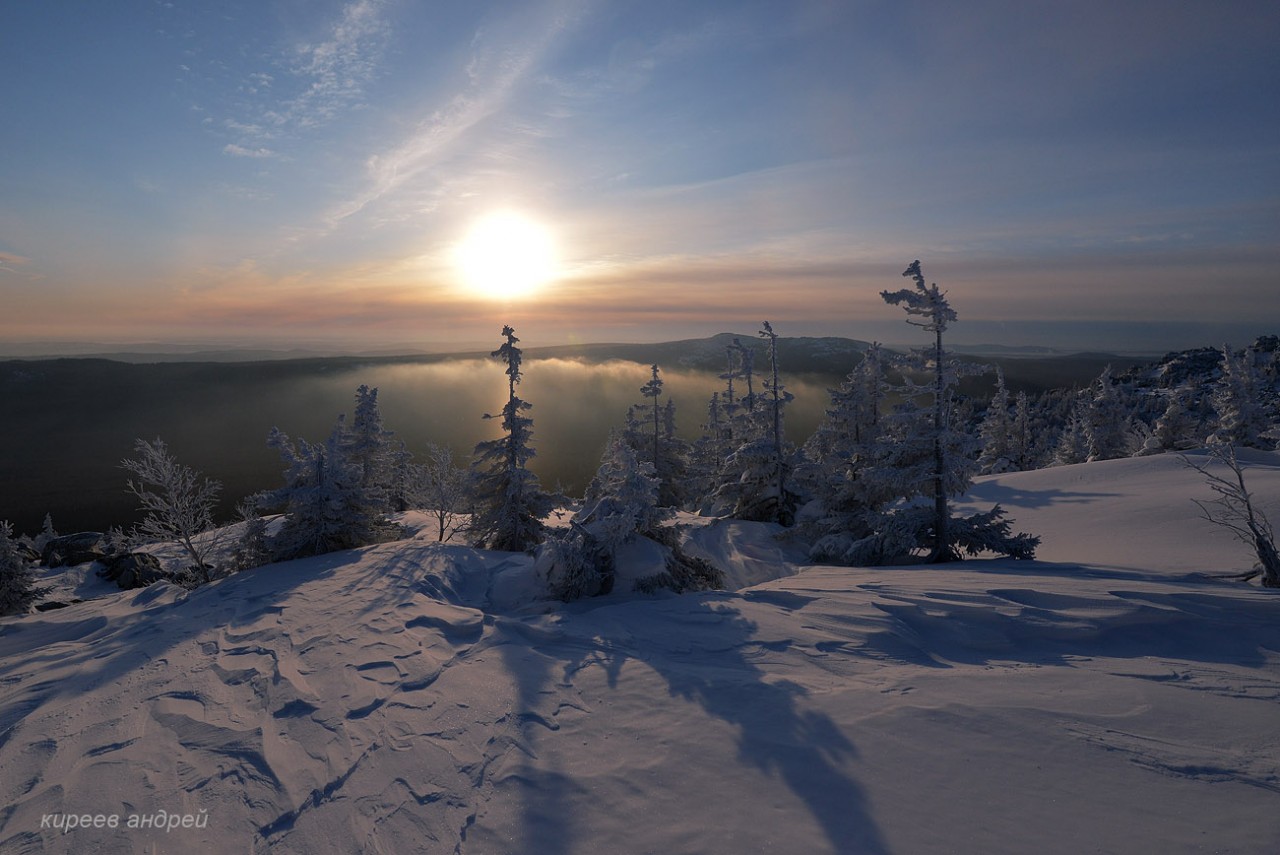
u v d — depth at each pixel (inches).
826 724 238.4
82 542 1508.4
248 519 797.2
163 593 619.2
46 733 268.2
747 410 1317.7
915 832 171.6
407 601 469.7
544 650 355.6
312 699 294.0
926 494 700.0
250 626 426.3
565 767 223.0
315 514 789.2
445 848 181.6
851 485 869.2
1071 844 161.5
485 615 426.3
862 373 985.5
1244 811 167.0
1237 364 1676.9
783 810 187.2
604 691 289.9
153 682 326.0
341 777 224.1
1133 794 179.8
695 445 1481.3
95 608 616.4
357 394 1312.7
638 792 203.6
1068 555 751.1
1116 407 2080.5
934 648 328.5
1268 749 197.5
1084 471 1378.0
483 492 903.7
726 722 247.8
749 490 1129.4
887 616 360.2
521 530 880.3
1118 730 216.1
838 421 998.4
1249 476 1041.5
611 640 366.0
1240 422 1644.9
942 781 194.5
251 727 267.3
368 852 182.1
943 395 666.2
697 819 186.7
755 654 330.3
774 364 1097.4
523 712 270.4
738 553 913.5
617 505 561.3
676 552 563.5
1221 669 267.6
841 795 191.9
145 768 235.3
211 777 227.1
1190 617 325.4
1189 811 169.8
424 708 279.4
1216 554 633.0
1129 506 959.0
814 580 536.4
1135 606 339.0
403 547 752.3
